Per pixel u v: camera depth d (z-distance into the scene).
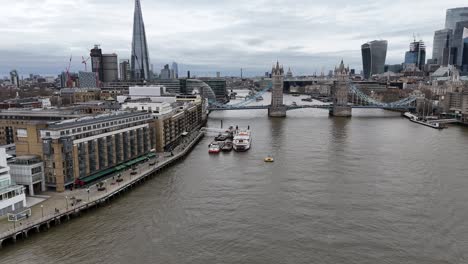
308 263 93.38
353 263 93.38
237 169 179.62
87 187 141.62
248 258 95.81
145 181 160.50
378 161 192.38
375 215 121.69
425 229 111.81
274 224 115.06
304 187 149.62
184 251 99.31
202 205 131.00
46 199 128.12
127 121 176.75
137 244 103.06
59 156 134.12
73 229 111.81
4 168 118.44
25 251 98.94
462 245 102.31
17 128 137.88
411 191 144.88
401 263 93.38
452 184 153.50
